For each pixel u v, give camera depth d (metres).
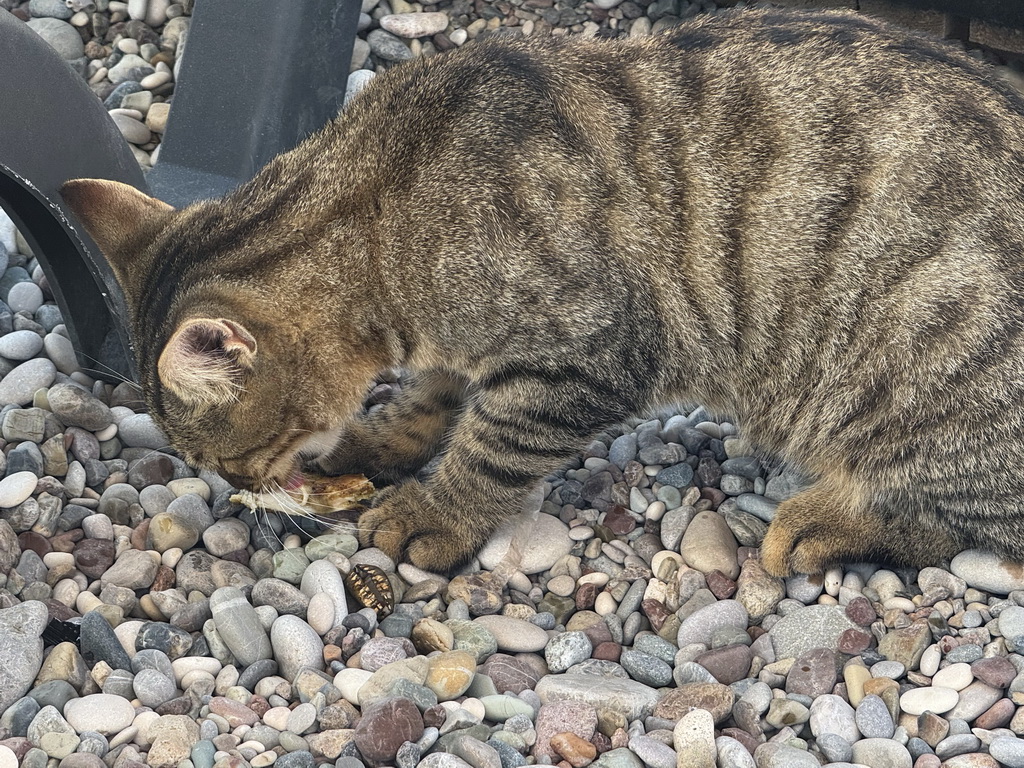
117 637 1.38
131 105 1.69
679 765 1.33
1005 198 1.39
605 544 1.46
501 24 1.75
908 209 1.39
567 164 1.39
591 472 1.50
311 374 1.40
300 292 1.39
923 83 1.41
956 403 1.39
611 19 1.75
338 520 1.46
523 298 1.39
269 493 1.42
